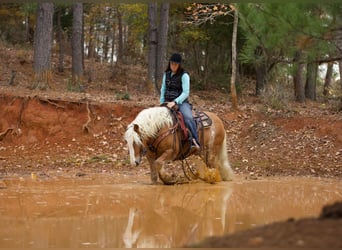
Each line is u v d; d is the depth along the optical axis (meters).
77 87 22.25
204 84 29.42
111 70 32.97
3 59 30.75
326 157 14.58
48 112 17.08
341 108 19.92
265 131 16.89
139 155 10.11
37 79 20.44
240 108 19.55
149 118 10.37
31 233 6.28
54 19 38.53
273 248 3.81
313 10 9.99
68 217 7.34
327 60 10.87
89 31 47.62
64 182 11.27
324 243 3.81
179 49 33.03
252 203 8.70
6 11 36.50
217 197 9.33
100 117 17.34
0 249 5.45
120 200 8.88
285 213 7.72
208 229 6.57
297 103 24.23
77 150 16.00
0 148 15.90
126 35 49.22
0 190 9.91
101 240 5.95
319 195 9.66
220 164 11.80
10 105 17.11
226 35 29.05
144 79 31.19
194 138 10.91
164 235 6.24
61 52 30.95
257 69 27.09
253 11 10.91
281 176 12.80
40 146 16.23
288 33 10.20
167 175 10.82
